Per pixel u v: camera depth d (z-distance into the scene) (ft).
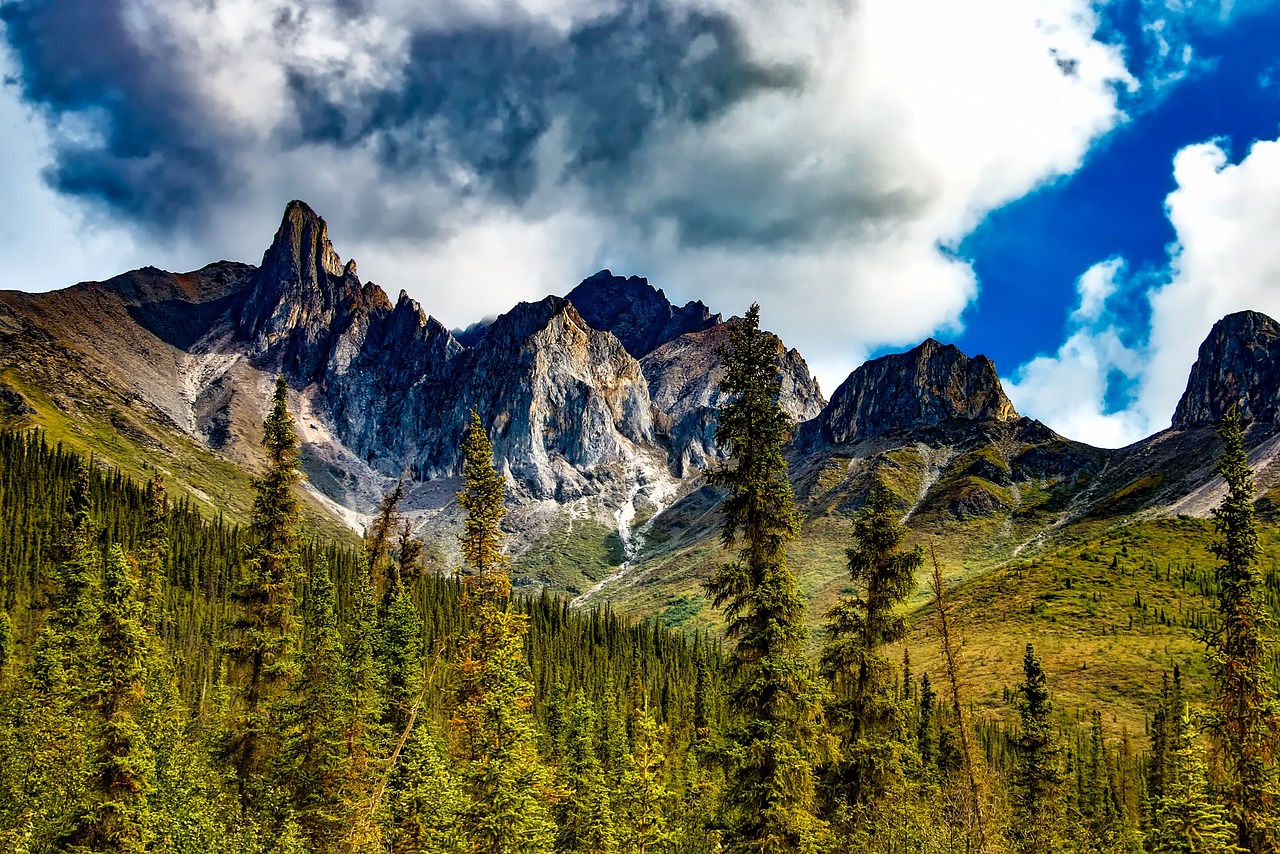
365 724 125.59
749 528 94.53
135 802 109.29
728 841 89.71
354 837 115.44
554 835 118.01
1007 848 114.21
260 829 112.78
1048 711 167.22
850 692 116.57
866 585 121.70
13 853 101.50
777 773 86.63
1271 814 102.63
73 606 150.30
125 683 115.24
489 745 111.75
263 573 125.59
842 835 108.17
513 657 125.49
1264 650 105.60
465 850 107.86
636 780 169.68
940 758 161.79
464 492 133.59
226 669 124.67
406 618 148.97
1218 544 109.81
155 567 182.19
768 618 91.81
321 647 126.41
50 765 120.16
